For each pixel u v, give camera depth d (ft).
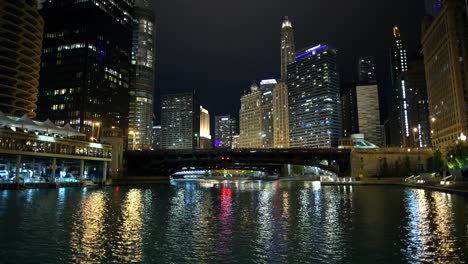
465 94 607.78
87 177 501.15
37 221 136.15
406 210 165.37
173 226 126.72
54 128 394.32
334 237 106.93
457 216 143.64
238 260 83.92
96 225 128.16
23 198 236.43
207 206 193.06
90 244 98.53
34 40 508.94
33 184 359.46
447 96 654.12
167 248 94.38
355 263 80.94
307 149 490.90
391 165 487.61
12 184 337.52
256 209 177.47
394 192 294.05
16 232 114.32
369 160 489.26
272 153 490.08
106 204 200.23
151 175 534.78
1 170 420.77
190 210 174.09
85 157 430.61
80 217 147.33
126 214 157.69
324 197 251.19
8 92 473.67
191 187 442.09
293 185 498.28
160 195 281.95
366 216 148.77
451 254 86.38
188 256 87.04
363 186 412.77
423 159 494.18
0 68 463.01
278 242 101.04
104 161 469.16
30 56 501.56
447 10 638.12
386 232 113.60
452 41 625.00
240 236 109.19
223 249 93.45
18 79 473.67
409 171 479.82
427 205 184.85
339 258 84.89
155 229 120.78
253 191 342.64
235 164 557.74
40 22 515.91
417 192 289.33
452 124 632.38
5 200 220.43
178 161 508.53
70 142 406.82
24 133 349.61
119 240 103.45
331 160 510.99
